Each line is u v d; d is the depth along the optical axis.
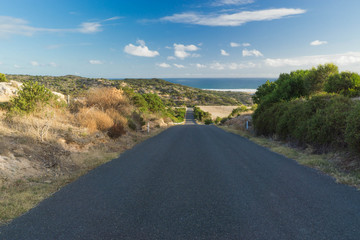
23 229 3.38
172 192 5.01
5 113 10.43
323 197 4.61
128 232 3.26
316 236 3.11
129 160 8.62
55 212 3.99
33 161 6.64
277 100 22.11
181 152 10.34
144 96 39.56
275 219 3.64
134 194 4.90
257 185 5.45
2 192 4.83
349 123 7.18
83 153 8.92
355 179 5.68
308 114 10.81
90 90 19.86
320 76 22.61
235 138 16.34
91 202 4.45
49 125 9.41
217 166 7.53
